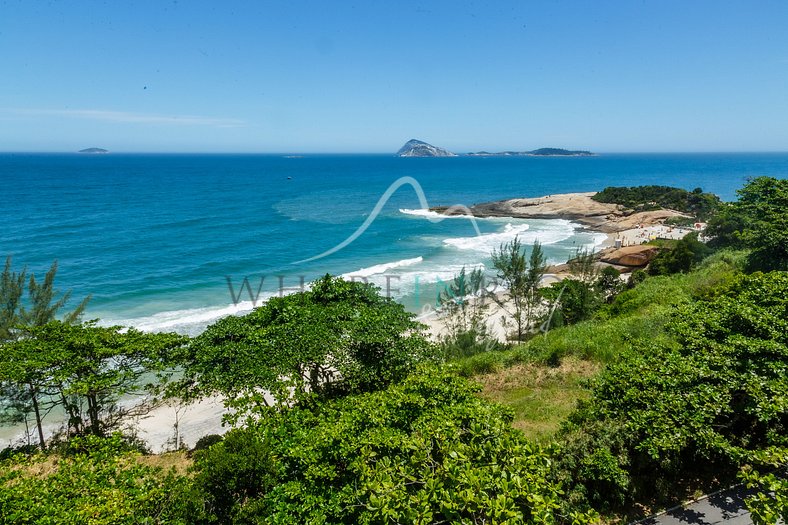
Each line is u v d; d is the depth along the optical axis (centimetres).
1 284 1620
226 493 745
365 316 1452
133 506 713
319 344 1312
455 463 615
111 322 2712
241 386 1193
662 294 2122
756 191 2802
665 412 862
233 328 1423
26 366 1144
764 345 943
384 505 560
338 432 784
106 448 882
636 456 869
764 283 1269
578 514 606
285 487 730
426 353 1369
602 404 966
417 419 802
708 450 848
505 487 558
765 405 812
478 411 790
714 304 1238
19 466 1006
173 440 1595
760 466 854
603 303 2484
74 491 743
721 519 770
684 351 1090
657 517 792
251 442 818
